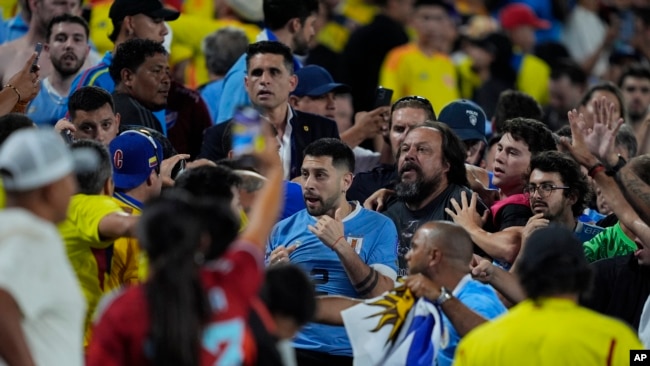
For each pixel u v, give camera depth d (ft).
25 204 57.88
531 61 154.40
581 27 175.01
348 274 80.74
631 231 77.61
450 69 140.36
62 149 58.54
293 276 60.64
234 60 115.24
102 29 123.65
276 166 59.82
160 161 79.97
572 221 87.40
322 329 81.97
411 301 70.33
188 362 53.52
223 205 56.85
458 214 84.64
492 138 104.01
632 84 135.54
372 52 137.18
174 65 124.88
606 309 82.43
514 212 88.07
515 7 164.55
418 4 140.97
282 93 97.71
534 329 60.23
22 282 56.24
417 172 87.71
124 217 69.05
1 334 55.72
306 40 115.03
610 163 77.77
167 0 131.44
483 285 72.23
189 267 54.24
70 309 58.44
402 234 88.22
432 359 68.95
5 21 120.78
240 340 55.01
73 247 70.59
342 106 116.57
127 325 53.83
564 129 106.22
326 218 80.94
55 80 106.93
